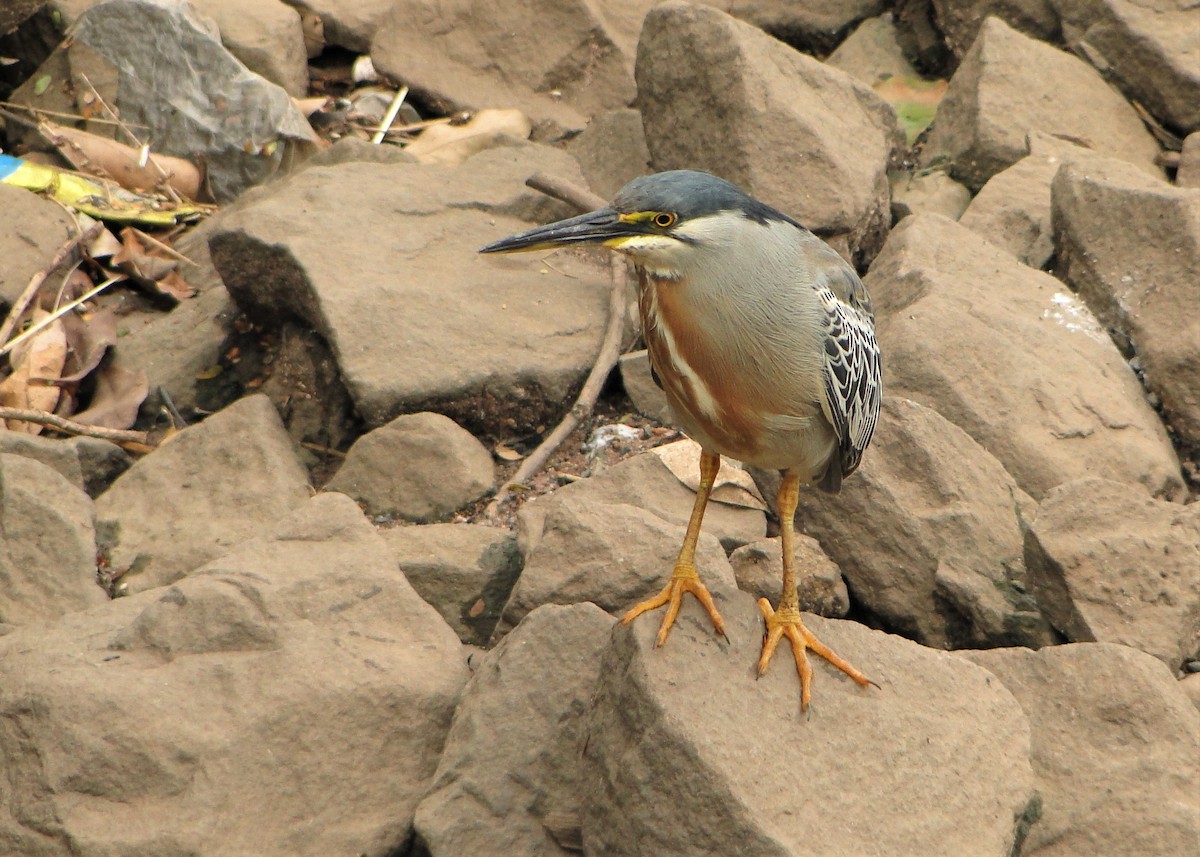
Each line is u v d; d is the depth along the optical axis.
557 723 8.29
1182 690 8.66
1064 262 13.47
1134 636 9.41
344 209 13.09
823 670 7.94
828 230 13.55
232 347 13.07
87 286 13.74
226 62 15.56
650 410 12.37
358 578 9.23
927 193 15.04
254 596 8.95
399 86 16.98
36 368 12.38
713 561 9.25
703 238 7.87
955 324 11.60
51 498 10.44
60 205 14.02
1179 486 11.32
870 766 7.50
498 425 12.16
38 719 8.14
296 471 11.42
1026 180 14.46
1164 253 12.55
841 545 10.45
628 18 17.25
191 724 8.19
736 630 8.06
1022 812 7.74
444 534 10.56
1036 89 15.42
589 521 9.65
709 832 7.16
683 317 8.09
